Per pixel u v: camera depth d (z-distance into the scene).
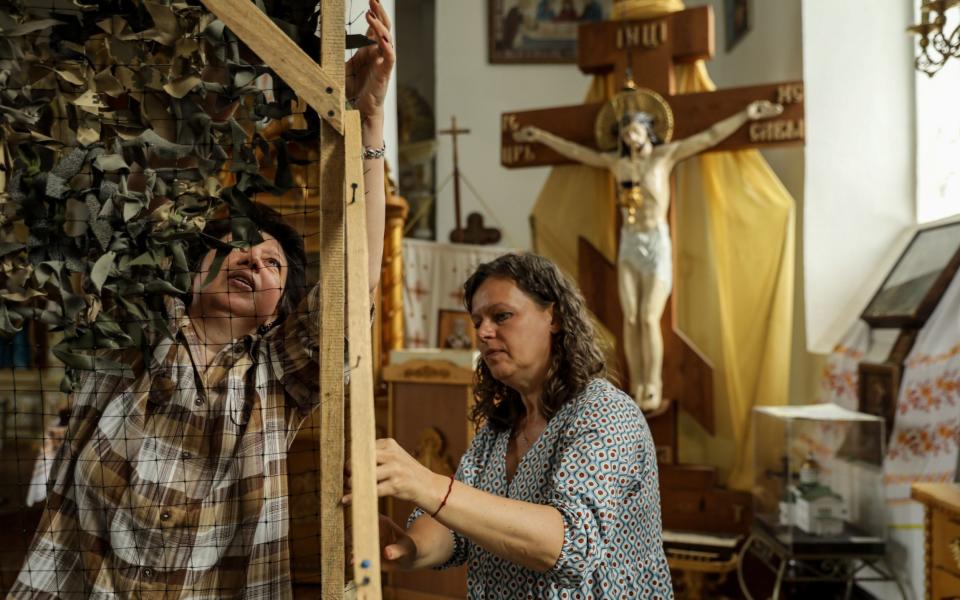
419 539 1.58
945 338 3.42
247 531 1.21
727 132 4.24
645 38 4.48
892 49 4.45
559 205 4.77
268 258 1.28
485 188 7.40
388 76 1.29
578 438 1.41
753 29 5.67
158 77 1.10
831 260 4.49
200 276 1.26
